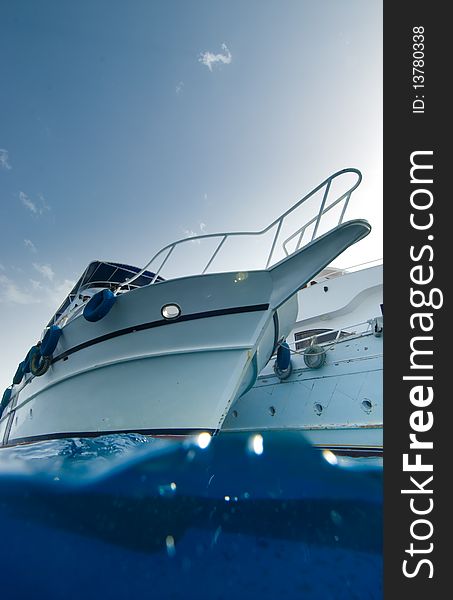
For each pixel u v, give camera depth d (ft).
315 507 11.30
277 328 19.53
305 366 26.99
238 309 15.89
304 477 14.19
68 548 8.56
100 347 17.79
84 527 9.47
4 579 7.38
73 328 19.26
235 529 9.75
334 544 9.20
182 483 12.22
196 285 16.21
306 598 7.21
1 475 12.40
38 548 8.52
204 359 15.84
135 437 15.55
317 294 41.16
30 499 10.85
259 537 9.39
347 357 25.05
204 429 14.85
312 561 8.45
